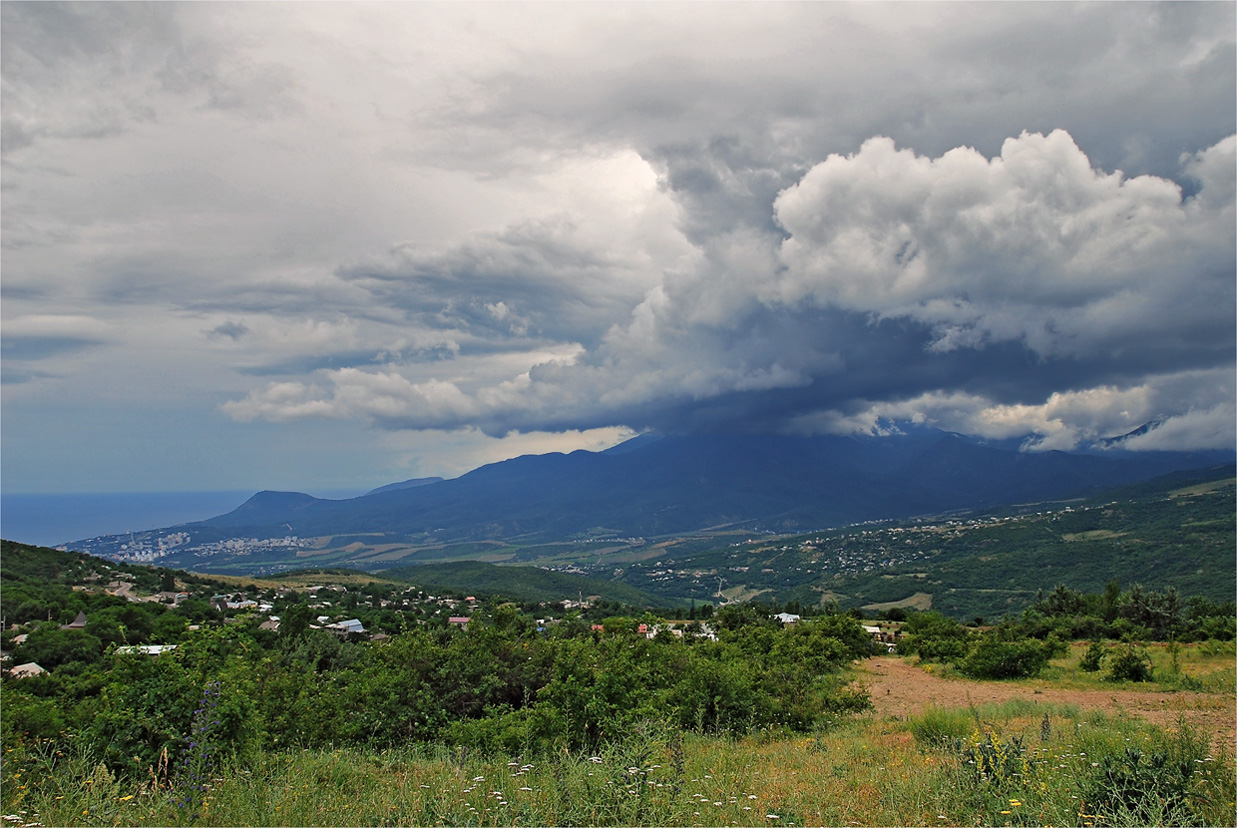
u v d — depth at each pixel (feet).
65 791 22.82
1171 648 91.66
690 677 55.31
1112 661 87.45
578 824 21.22
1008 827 21.58
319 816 21.80
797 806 25.76
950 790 25.68
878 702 70.90
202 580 368.27
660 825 21.45
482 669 47.78
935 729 44.09
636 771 23.26
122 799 22.27
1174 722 43.98
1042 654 98.17
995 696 72.95
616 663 46.29
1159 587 408.46
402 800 23.25
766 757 39.47
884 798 26.86
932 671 103.24
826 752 40.45
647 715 40.55
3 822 20.51
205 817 21.35
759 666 69.26
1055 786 24.73
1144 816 21.57
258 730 31.04
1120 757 25.30
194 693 28.86
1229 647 99.25
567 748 34.68
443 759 34.27
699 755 38.50
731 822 22.27
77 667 130.72
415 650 48.55
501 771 28.12
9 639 166.91
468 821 20.59
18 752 25.52
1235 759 28.19
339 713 40.86
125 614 196.95
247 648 38.96
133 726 27.43
